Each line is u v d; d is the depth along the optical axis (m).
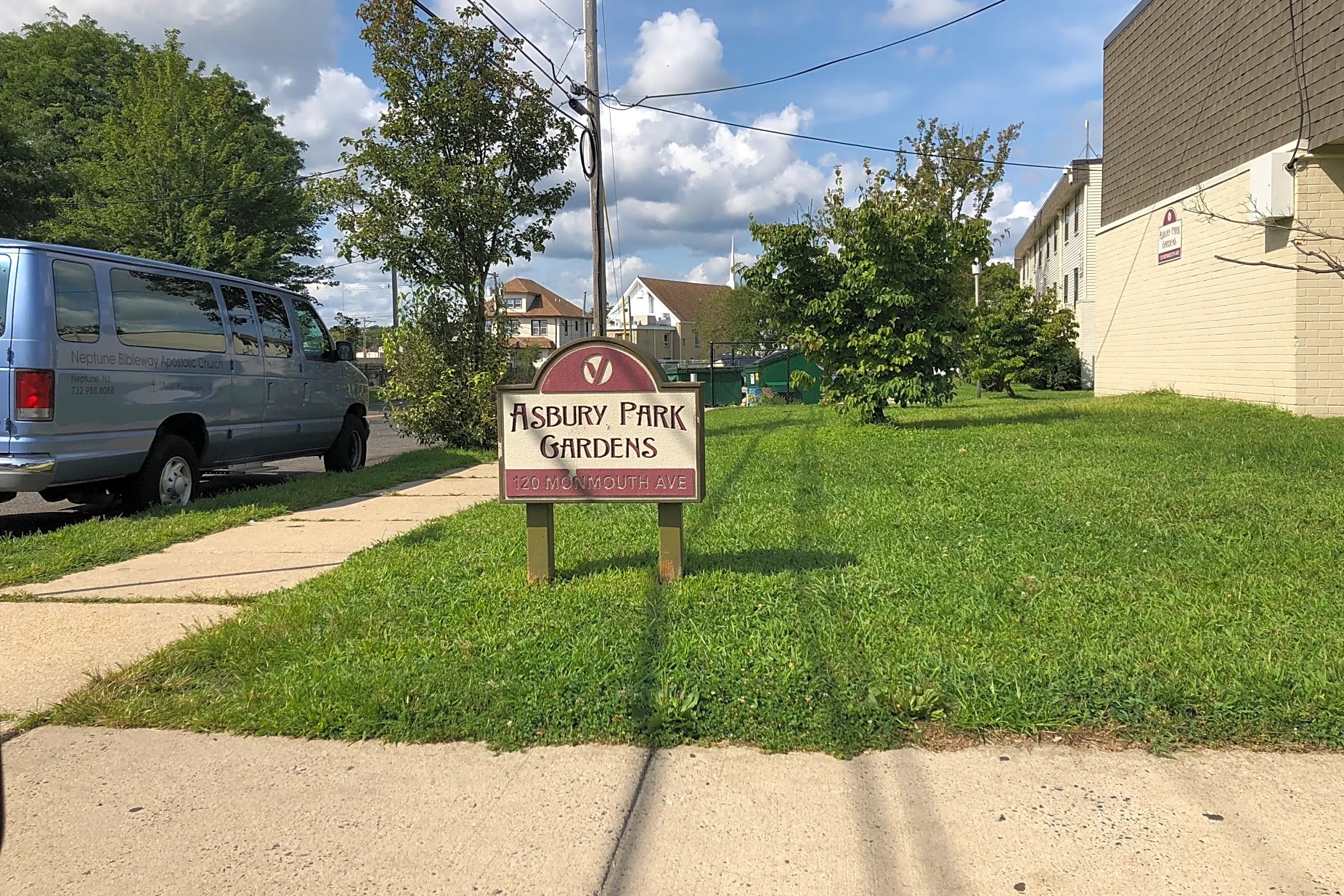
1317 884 2.61
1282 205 12.85
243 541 7.19
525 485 5.26
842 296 14.16
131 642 4.74
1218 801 3.05
